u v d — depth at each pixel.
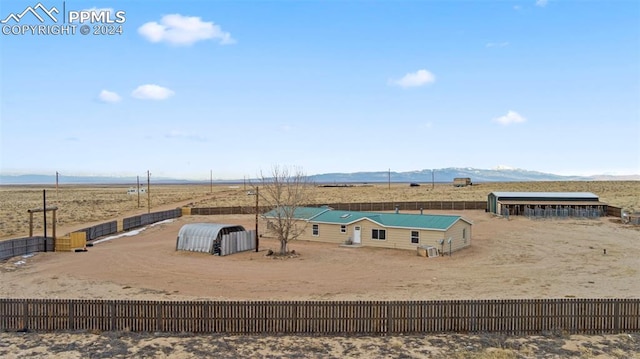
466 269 34.25
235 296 26.06
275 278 30.88
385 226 44.12
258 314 19.06
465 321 19.25
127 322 19.25
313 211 51.09
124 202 100.50
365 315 19.00
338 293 26.83
